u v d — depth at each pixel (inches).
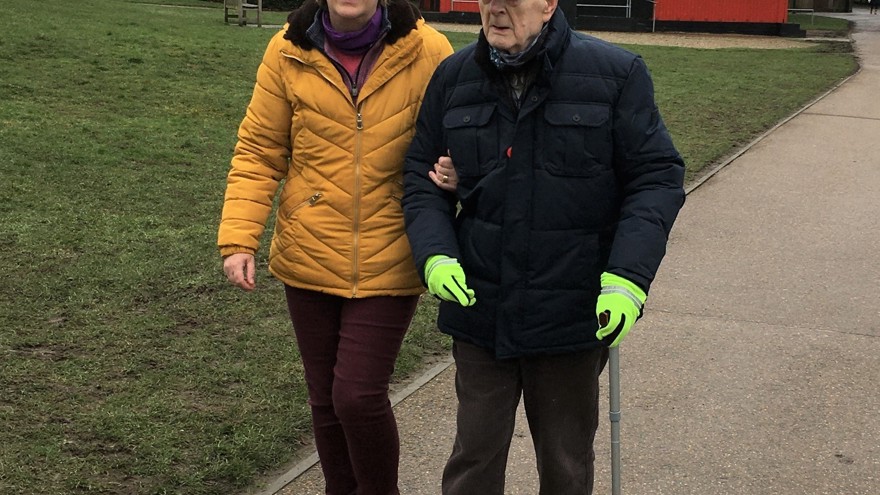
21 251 247.4
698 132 473.1
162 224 280.5
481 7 112.3
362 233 128.4
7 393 173.6
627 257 107.4
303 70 128.0
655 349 213.5
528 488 155.7
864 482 157.8
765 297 249.6
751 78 685.3
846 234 309.0
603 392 190.5
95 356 191.9
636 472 160.2
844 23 1401.3
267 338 206.8
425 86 128.3
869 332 225.3
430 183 121.9
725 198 352.5
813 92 621.3
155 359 192.5
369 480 133.0
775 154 428.1
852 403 187.3
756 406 185.5
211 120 432.5
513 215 114.0
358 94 126.5
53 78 469.7
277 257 133.5
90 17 679.7
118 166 340.5
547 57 110.3
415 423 176.1
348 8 121.0
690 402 186.9
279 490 150.9
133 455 156.3
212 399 177.8
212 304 223.9
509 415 120.9
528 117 113.0
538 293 114.9
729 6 1135.6
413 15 128.0
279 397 179.6
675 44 986.7
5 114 394.9
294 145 130.8
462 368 121.8
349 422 128.7
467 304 111.2
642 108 112.0
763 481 157.8
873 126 503.2
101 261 244.8
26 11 655.8
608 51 113.0
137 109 437.4
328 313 134.1
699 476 159.2
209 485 150.1
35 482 146.3
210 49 596.7
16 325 203.2
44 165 329.7
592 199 113.5
